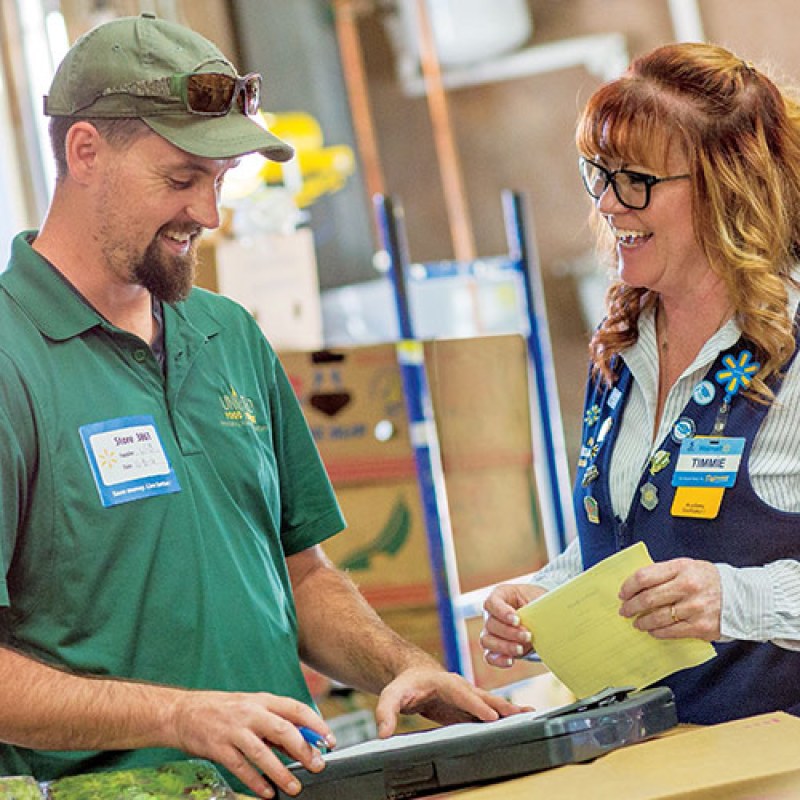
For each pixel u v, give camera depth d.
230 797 2.12
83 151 2.39
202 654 2.39
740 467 2.53
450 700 2.44
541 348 4.87
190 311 2.63
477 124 7.55
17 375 2.30
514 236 4.88
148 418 2.43
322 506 2.82
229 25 7.14
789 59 7.17
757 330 2.54
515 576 4.47
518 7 7.45
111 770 2.28
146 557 2.36
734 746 2.08
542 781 2.02
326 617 2.71
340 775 2.08
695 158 2.57
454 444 4.40
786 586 2.44
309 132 7.31
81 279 2.45
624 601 2.40
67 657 2.29
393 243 4.46
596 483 2.75
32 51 6.64
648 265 2.64
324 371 4.26
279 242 4.79
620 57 7.39
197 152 2.34
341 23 7.44
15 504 2.24
